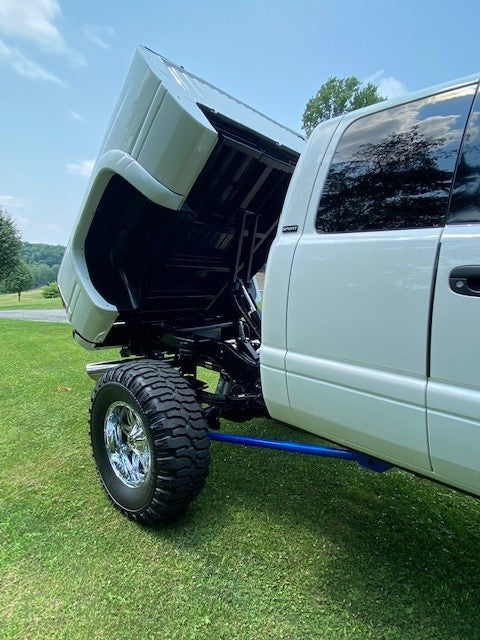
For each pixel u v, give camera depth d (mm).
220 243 3279
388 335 1578
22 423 3805
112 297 2959
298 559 2096
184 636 1653
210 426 2857
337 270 1745
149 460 2238
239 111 2764
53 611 1752
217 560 2066
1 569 1978
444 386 1435
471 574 2041
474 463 1396
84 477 2850
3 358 6617
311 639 1659
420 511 2561
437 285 1442
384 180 1697
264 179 2961
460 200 1463
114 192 2678
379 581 1971
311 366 1850
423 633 1702
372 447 1729
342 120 1936
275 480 2867
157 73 2225
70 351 7238
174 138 2150
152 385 2279
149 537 2227
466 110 1520
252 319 3234
